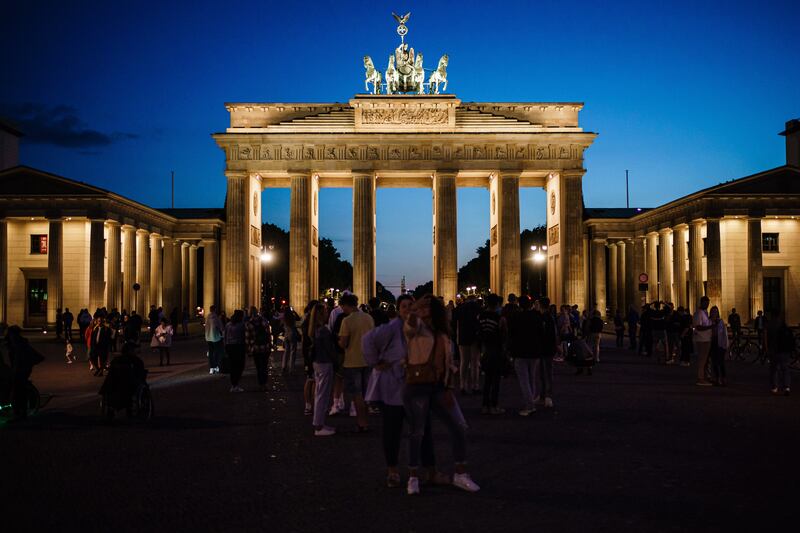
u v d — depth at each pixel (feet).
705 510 48.57
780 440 73.41
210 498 52.54
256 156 337.93
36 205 295.69
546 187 376.07
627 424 83.82
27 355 90.74
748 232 289.53
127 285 327.26
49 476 59.41
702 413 92.22
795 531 44.11
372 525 45.91
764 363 169.27
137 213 329.93
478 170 339.57
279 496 53.01
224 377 143.33
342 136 334.85
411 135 335.26
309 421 88.58
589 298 385.91
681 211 315.78
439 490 54.54
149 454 68.33
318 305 80.07
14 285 306.55
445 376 54.44
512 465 62.59
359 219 336.49
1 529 45.62
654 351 209.56
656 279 379.96
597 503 50.37
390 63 356.38
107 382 87.30
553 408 97.50
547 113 346.33
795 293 298.56
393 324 57.72
